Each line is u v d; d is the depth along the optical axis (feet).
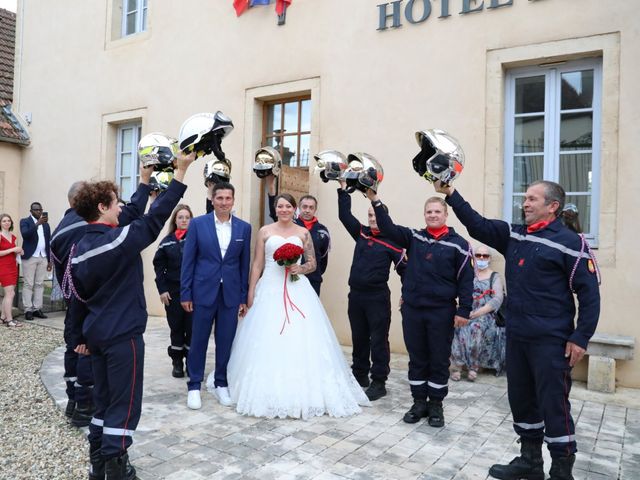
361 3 21.07
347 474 10.10
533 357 9.63
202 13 26.02
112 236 8.77
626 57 16.24
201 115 9.34
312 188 22.12
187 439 11.66
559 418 9.38
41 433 12.17
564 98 17.90
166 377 16.58
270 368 13.28
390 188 20.25
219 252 14.29
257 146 24.34
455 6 19.01
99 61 30.45
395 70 20.25
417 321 12.91
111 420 8.87
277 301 13.89
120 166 30.60
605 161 16.52
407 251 13.39
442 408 12.92
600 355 15.87
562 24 17.16
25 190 34.32
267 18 23.72
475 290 17.13
